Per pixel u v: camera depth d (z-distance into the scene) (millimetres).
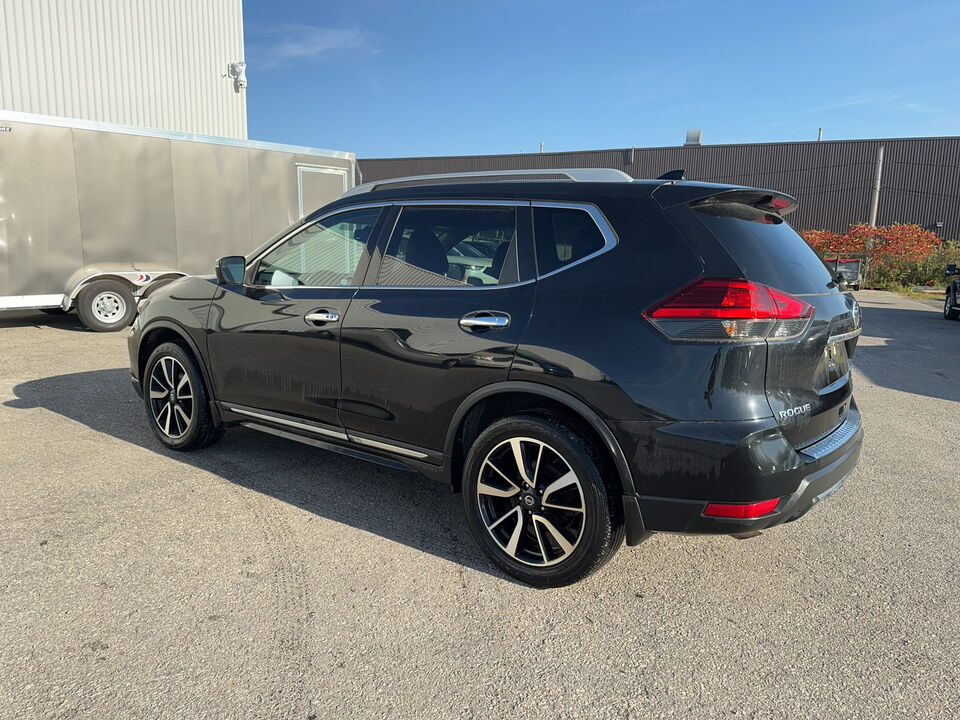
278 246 3965
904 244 27266
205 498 3830
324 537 3400
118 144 9742
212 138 10570
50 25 15375
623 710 2225
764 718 2197
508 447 3023
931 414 6281
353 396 3498
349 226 3674
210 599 2803
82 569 3010
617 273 2764
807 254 3141
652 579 3086
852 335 3172
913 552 3410
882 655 2549
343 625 2654
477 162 42000
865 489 4293
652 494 2664
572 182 3062
